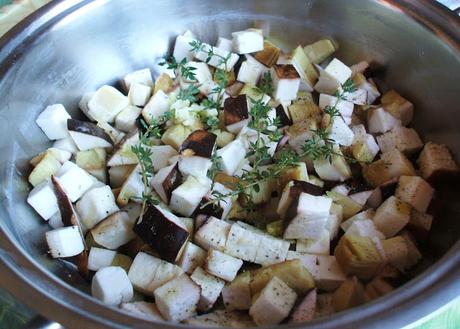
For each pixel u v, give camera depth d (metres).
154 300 0.24
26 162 0.28
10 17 0.34
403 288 0.17
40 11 0.28
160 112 0.32
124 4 0.31
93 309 0.17
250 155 0.29
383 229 0.27
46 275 0.18
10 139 0.26
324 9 0.33
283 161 0.27
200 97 0.34
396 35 0.31
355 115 0.33
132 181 0.28
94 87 0.33
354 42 0.34
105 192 0.27
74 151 0.30
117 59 0.33
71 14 0.29
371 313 0.16
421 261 0.25
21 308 0.22
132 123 0.32
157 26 0.34
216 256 0.24
